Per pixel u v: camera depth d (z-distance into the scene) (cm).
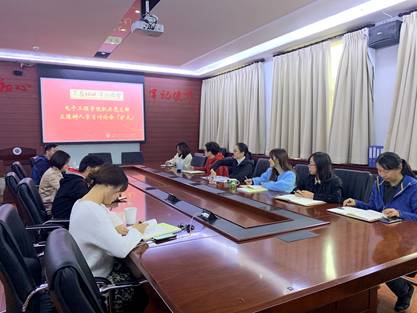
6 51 475
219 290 98
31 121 534
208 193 258
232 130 574
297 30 396
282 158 282
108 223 139
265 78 520
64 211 229
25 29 359
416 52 307
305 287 99
